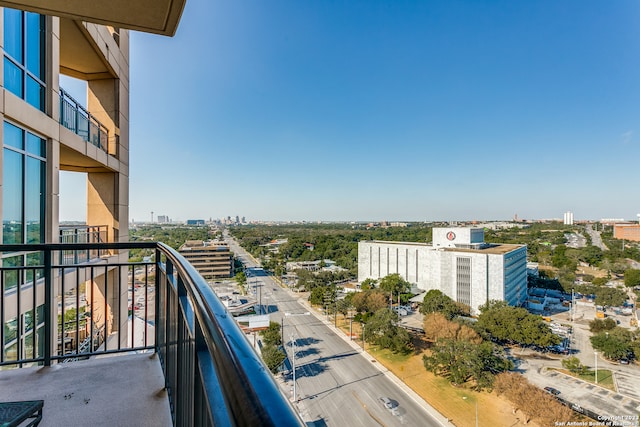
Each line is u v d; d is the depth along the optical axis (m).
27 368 2.56
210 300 0.80
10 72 4.84
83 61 8.38
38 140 5.55
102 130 8.80
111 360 2.72
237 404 0.39
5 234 4.65
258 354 0.52
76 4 2.49
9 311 4.63
